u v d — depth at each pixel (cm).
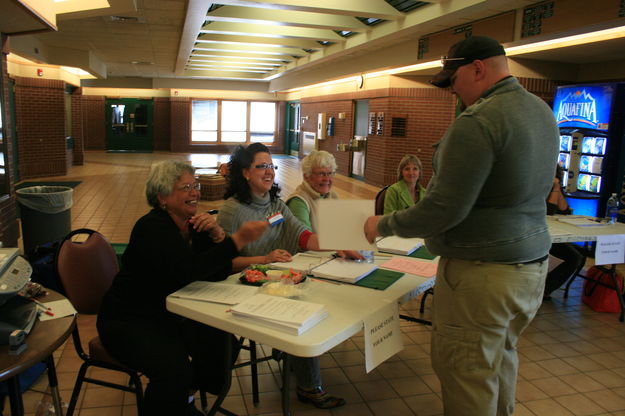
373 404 274
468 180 158
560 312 429
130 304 211
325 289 213
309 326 168
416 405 274
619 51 672
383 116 1101
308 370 265
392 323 198
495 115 160
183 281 200
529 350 351
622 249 394
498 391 198
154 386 189
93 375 295
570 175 662
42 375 287
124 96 2005
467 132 160
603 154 627
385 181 1109
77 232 252
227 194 275
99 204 852
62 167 1202
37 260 379
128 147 2061
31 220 538
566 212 488
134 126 2052
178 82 1995
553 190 485
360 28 789
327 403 268
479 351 175
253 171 263
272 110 2145
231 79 2027
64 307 195
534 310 184
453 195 160
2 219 470
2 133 474
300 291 201
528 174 163
